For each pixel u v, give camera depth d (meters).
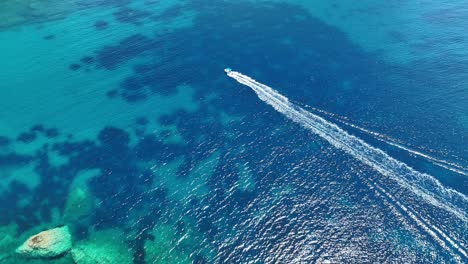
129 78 61.56
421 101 56.38
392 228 41.47
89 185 46.44
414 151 49.22
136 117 55.12
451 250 39.25
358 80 60.56
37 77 61.41
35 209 44.09
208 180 46.94
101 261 39.31
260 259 39.75
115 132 52.94
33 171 47.97
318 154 49.44
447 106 55.50
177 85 60.22
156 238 41.53
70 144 51.31
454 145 49.72
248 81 60.69
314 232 41.66
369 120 53.59
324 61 64.88
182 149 50.53
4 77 61.12
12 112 55.56
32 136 52.31
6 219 43.12
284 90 58.84
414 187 44.97
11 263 39.38
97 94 58.66
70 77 61.47
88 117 55.12
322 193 45.16
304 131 52.41
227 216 43.31
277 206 44.09
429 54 66.44
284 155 49.53
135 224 42.75
